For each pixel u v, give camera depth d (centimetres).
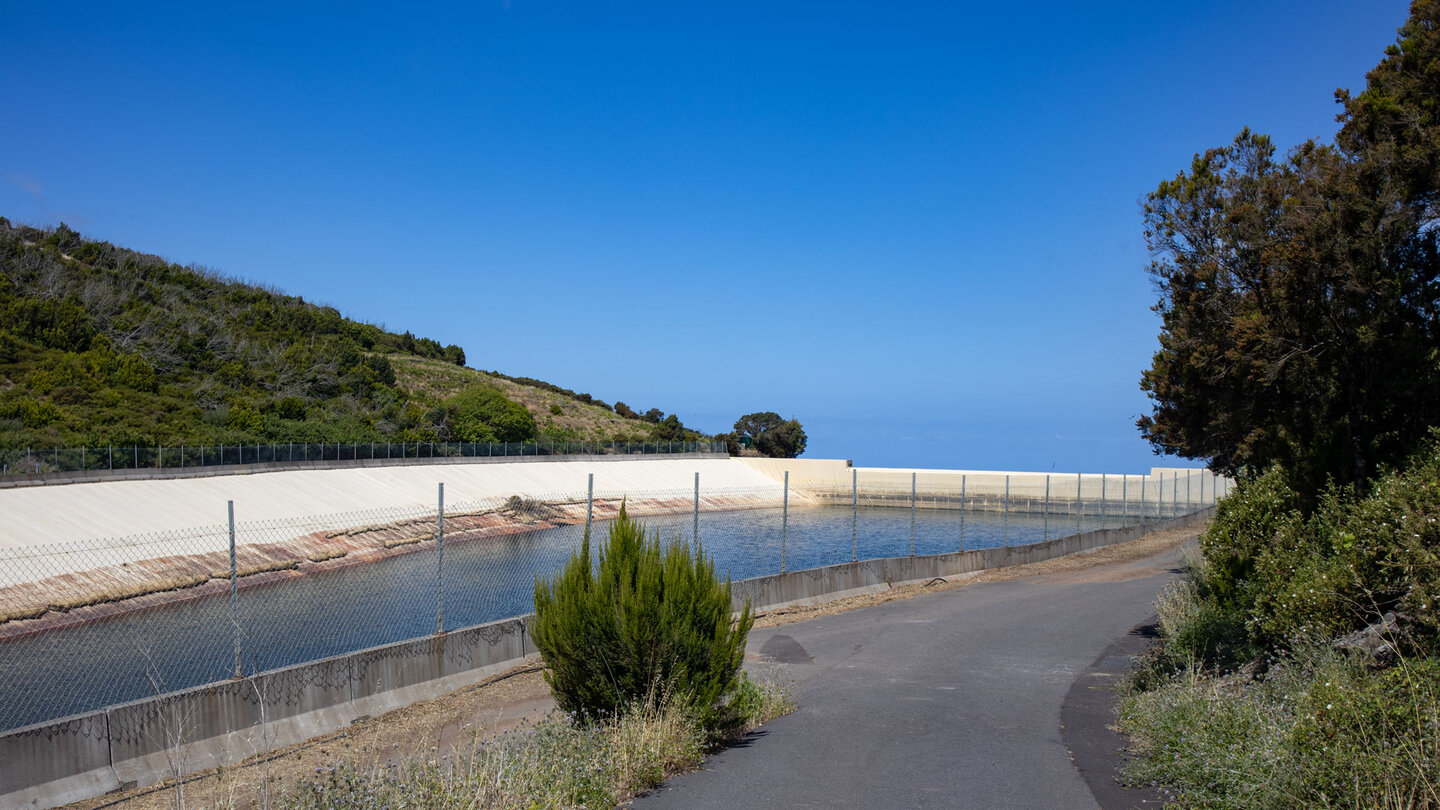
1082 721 953
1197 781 645
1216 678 865
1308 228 1092
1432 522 729
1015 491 6769
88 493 3528
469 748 831
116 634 2100
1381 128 1103
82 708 1495
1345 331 1098
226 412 5878
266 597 2577
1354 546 816
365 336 11544
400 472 5262
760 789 723
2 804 841
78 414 5088
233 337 7738
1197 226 1623
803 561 3738
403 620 2216
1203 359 1622
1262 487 1166
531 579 2816
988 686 1152
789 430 10838
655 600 874
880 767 782
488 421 7981
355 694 1158
